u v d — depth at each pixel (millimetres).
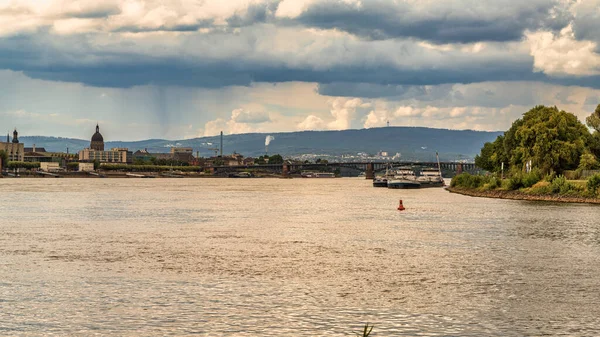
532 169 190250
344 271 64938
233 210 149500
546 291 56188
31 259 71812
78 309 49750
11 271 64312
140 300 52406
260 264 69000
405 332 44719
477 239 90500
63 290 55812
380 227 107875
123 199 196750
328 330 45031
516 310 50000
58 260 71125
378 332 44656
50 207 156625
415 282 59688
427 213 138000
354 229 104500
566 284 58969
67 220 120438
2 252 77062
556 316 48438
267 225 111562
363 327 45688
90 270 65000
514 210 143625
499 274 63656
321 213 140625
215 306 50750
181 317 47812
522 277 62188
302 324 46312
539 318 47938
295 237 93312
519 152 195625
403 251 78875
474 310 49969
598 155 192625
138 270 65125
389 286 57938
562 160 189000
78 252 77312
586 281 60312
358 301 52500
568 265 68688
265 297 53562
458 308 50531
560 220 118188
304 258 73188
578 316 48406
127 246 82938
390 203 179250
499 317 48188
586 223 112188
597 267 67562
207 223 115250
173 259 72125
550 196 175875
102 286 57406
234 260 71562
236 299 52875
